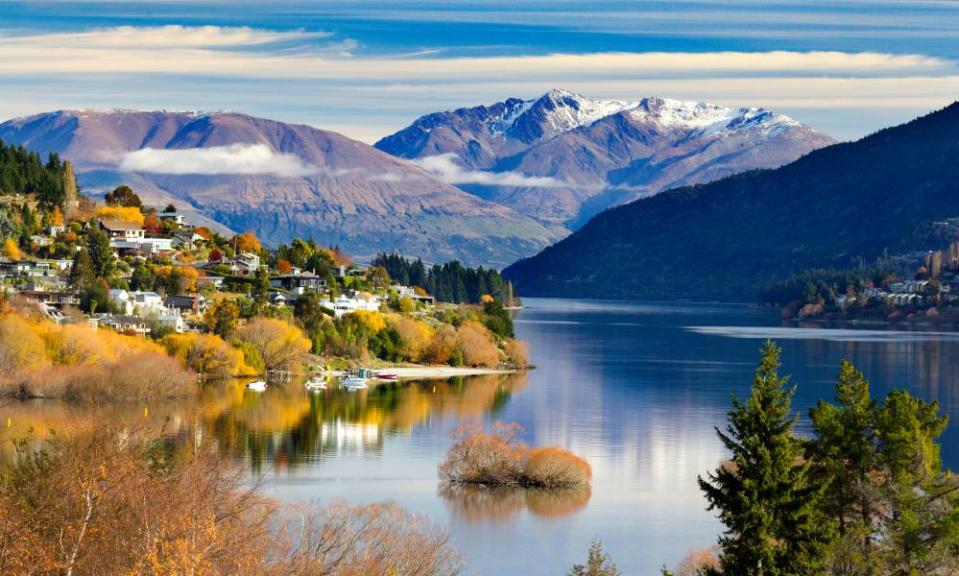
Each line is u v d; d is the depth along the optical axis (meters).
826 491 95.19
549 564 123.69
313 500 136.25
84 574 72.56
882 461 94.19
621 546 130.75
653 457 178.50
